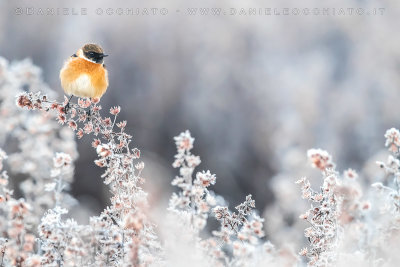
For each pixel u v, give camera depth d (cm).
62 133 747
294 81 1762
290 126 1492
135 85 1750
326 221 455
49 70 1816
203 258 416
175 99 1727
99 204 1215
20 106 520
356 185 401
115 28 1912
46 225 427
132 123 1644
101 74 766
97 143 492
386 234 414
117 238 436
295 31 2089
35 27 1903
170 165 1402
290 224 852
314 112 1580
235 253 407
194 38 1923
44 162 723
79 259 417
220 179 1424
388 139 447
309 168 1098
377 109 1661
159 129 1634
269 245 418
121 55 1850
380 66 1914
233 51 1928
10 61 1838
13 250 405
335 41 2075
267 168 1432
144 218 422
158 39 1903
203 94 1733
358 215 403
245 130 1606
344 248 410
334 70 1916
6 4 1919
